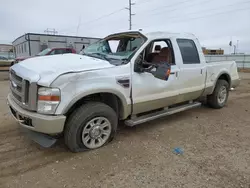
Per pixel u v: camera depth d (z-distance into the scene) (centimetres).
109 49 429
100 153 310
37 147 326
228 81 571
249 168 278
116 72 320
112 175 259
